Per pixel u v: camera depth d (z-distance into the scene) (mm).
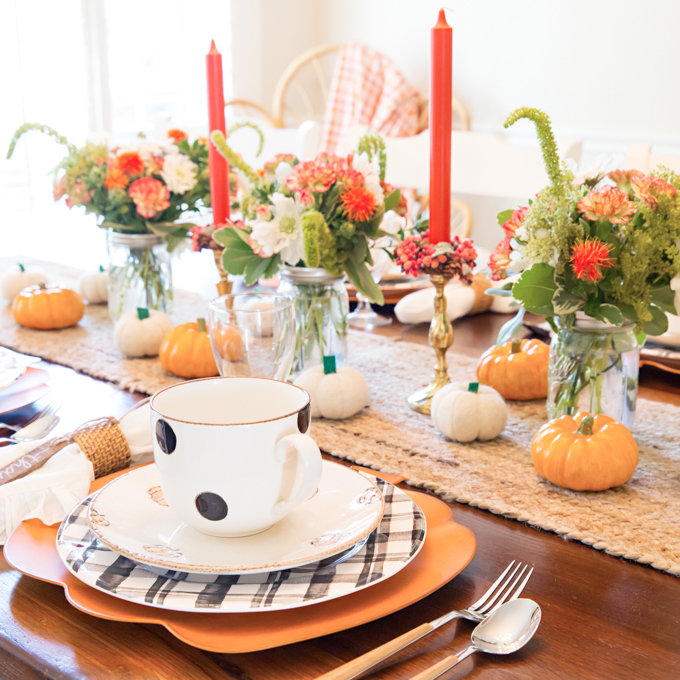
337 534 469
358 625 437
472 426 738
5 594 476
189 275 1546
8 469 589
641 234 680
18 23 2697
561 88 3057
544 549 549
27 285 1323
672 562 521
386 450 726
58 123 2877
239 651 395
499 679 400
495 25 3193
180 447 462
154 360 1011
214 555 456
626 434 646
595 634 444
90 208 1139
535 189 1567
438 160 821
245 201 921
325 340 914
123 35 3006
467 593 483
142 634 434
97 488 590
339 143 3209
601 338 734
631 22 2818
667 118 2801
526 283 703
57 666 406
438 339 857
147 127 3162
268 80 3621
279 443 458
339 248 885
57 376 957
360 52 3164
